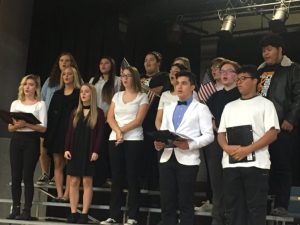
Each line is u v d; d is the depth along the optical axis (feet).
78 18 21.54
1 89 19.15
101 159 13.64
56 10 21.66
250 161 10.18
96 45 21.29
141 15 21.27
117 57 21.11
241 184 10.40
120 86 14.16
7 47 19.53
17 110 13.38
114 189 12.50
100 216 16.16
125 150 12.51
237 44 20.33
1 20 19.15
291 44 19.31
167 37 20.83
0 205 17.15
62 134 13.80
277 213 11.73
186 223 10.91
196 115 11.37
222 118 10.87
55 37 21.63
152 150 13.73
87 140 12.81
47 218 14.69
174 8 20.75
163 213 11.18
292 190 14.24
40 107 13.34
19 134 12.89
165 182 11.18
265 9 19.25
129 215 12.35
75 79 14.19
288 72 12.18
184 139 10.77
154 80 13.84
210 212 12.69
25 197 12.80
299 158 16.61
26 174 12.82
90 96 13.05
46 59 21.43
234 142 10.43
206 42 21.03
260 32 19.90
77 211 13.01
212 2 20.06
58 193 13.92
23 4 20.47
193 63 21.07
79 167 12.69
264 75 12.49
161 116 12.46
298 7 18.48
